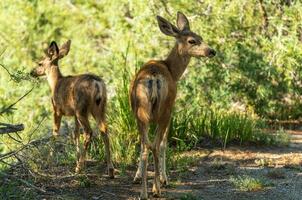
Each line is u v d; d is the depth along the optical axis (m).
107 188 13.12
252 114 19.75
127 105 15.74
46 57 15.13
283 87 20.22
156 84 12.34
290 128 19.17
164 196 12.70
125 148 15.01
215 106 19.48
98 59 24.83
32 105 22.39
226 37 20.48
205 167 14.71
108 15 24.50
